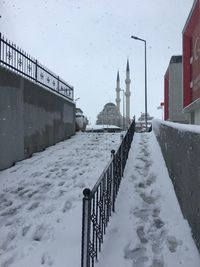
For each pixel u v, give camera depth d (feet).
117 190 25.50
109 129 155.94
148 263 16.55
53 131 52.24
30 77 43.45
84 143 52.19
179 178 23.53
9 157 35.63
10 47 37.32
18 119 38.14
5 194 26.40
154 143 47.21
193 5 57.21
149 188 27.20
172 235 19.15
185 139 21.12
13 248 18.20
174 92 109.09
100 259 16.88
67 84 63.93
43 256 17.34
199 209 17.02
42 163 36.35
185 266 16.12
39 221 21.15
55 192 26.16
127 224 20.67
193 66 60.18
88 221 13.98
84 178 29.35
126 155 35.58
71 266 16.42
